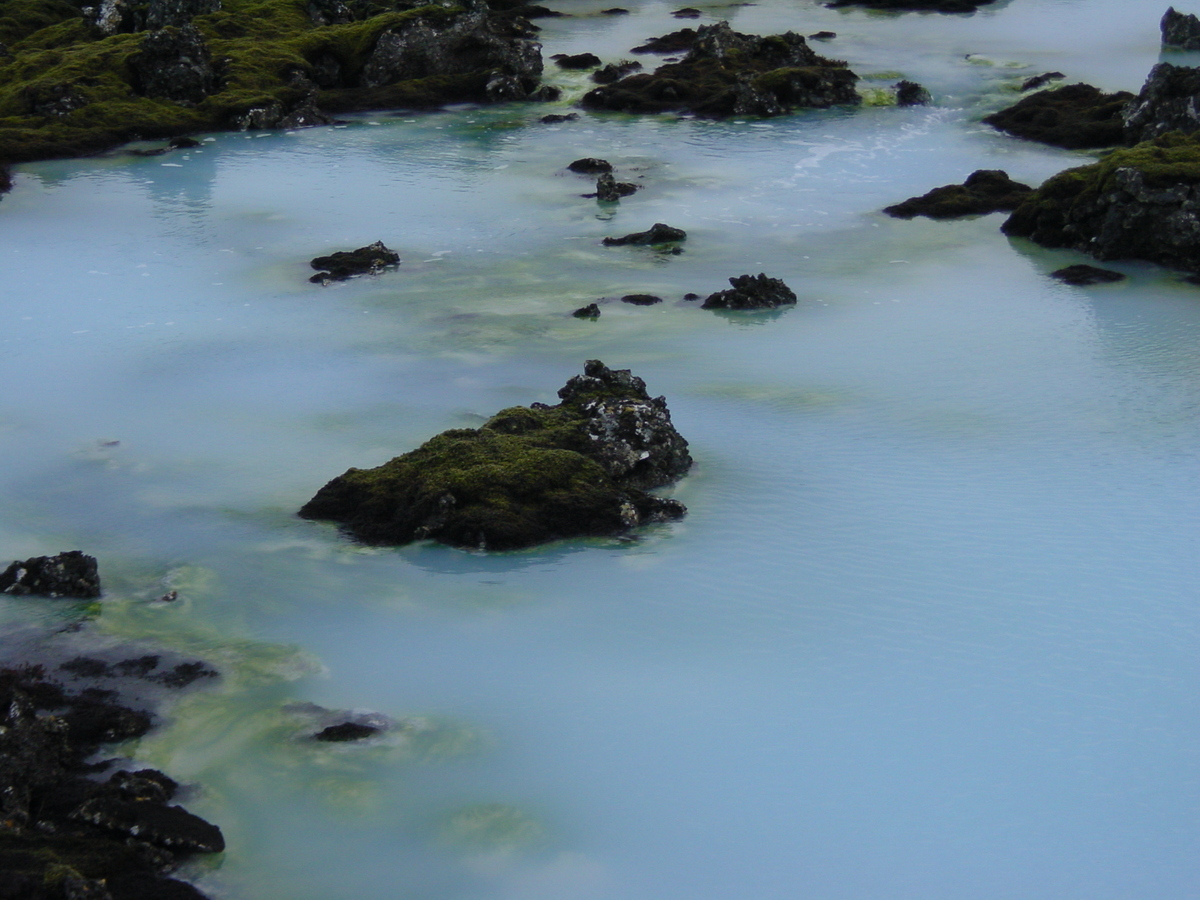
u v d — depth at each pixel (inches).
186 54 1995.6
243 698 639.1
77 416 979.3
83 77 1956.2
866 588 729.0
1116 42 2365.9
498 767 586.9
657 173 1718.8
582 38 2517.2
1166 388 1017.5
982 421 959.0
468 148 1851.6
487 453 835.4
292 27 2294.5
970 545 773.9
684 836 544.1
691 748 597.0
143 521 818.2
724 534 794.8
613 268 1353.3
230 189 1640.0
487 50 2180.1
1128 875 520.7
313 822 555.8
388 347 1125.7
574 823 552.7
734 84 2064.5
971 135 1884.8
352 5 2459.4
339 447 920.9
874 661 661.3
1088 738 600.7
